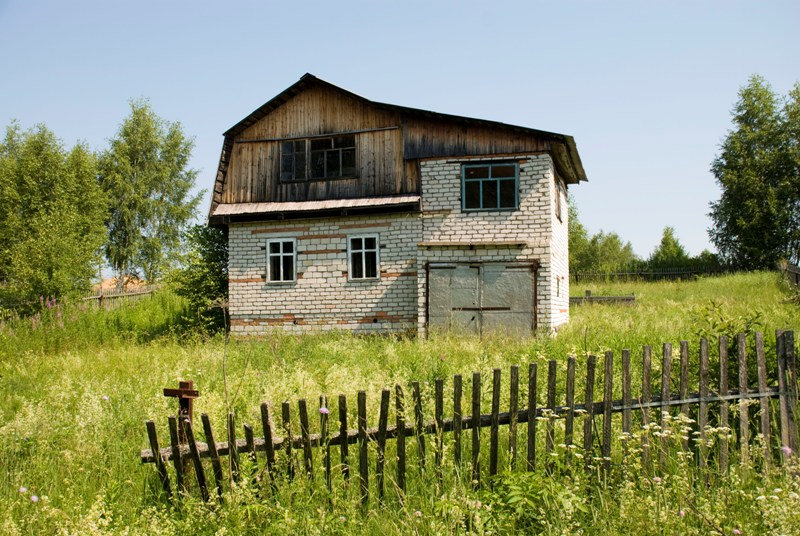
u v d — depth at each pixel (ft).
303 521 13.82
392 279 58.49
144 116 156.87
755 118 161.68
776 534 11.56
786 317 42.16
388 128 59.52
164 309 78.33
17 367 39.11
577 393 22.85
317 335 55.47
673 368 21.86
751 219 154.20
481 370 28.40
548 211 54.70
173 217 158.40
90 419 22.12
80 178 140.15
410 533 13.09
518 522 13.88
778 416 17.61
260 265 61.52
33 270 78.28
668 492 14.03
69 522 13.99
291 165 62.03
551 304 53.57
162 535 13.74
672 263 151.94
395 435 15.80
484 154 56.65
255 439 15.57
